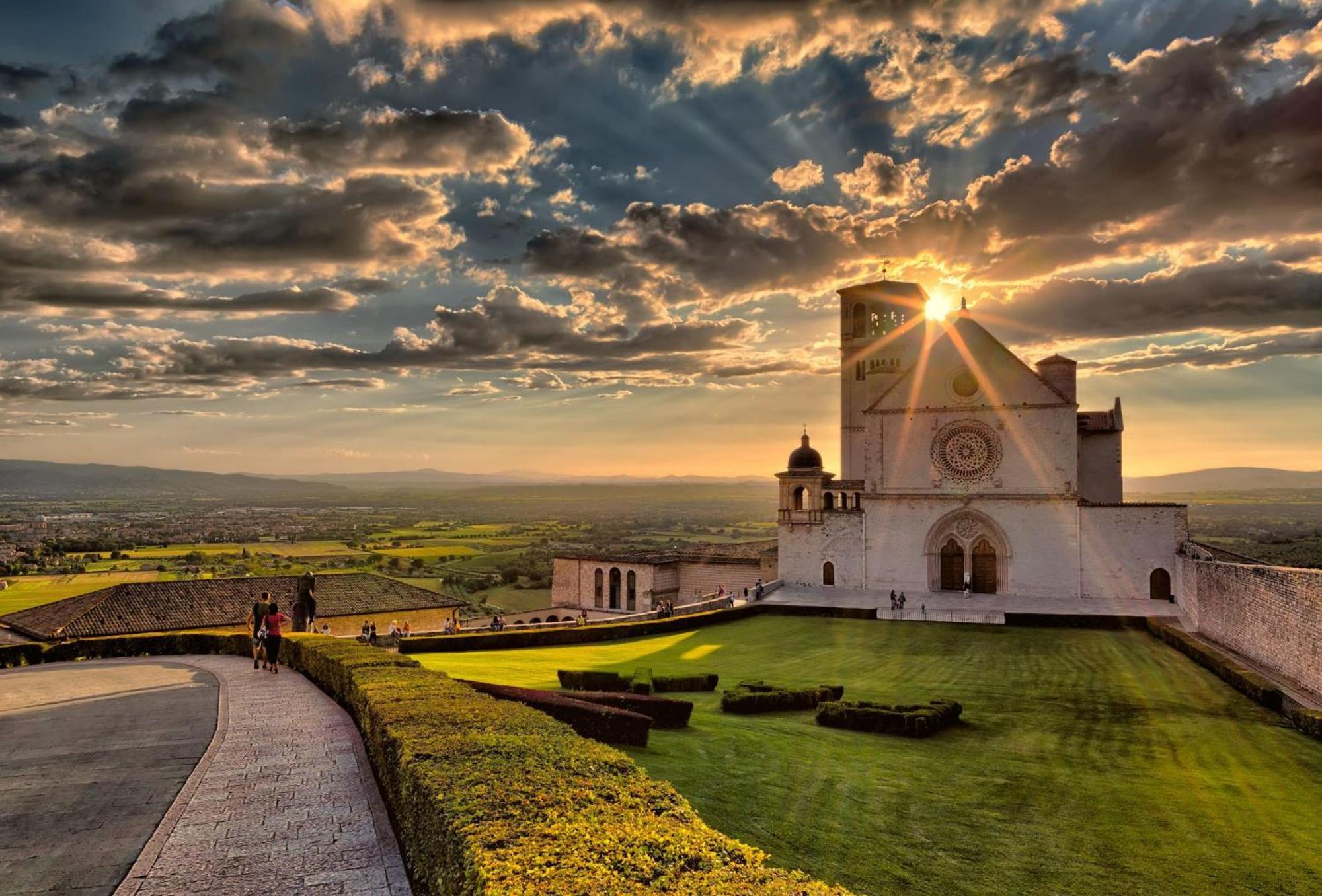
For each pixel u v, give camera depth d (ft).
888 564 239.50
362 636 153.07
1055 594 221.05
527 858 26.86
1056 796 67.41
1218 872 52.90
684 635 186.80
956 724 95.86
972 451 231.50
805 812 56.95
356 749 58.34
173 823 43.60
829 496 270.46
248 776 51.75
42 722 69.21
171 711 73.05
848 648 165.07
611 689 101.71
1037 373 225.76
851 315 301.43
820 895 24.88
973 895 46.88
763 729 84.07
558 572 305.73
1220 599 154.51
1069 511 221.25
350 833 42.47
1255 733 93.71
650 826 30.83
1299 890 50.52
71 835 42.27
